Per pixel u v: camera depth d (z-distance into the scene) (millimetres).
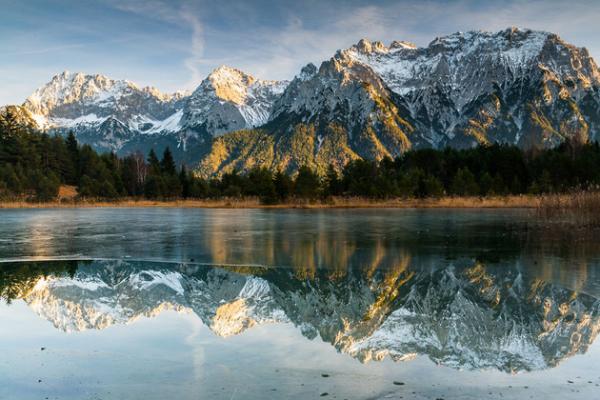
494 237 20703
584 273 12328
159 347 6941
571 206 28156
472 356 6469
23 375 5910
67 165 97062
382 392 5242
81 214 44375
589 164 66250
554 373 5863
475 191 63500
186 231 25016
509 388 5359
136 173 96875
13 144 90938
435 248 17406
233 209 54875
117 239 21281
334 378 5680
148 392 5316
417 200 60000
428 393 5219
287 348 6852
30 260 15414
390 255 15805
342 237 21453
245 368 6031
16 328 8117
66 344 7168
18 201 69812
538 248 17016
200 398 5113
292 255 15977
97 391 5359
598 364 6164
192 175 92938
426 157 89688
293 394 5195
